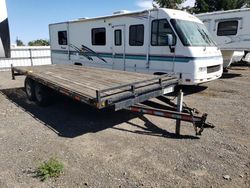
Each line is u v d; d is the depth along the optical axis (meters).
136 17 8.56
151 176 3.58
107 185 3.38
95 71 7.60
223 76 12.96
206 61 7.77
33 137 4.98
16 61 16.69
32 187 3.35
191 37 7.72
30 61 17.36
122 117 6.15
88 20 10.46
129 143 4.66
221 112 6.54
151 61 8.39
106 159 4.07
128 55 9.14
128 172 3.69
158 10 7.89
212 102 7.58
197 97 8.24
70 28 11.58
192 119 4.63
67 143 4.68
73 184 3.41
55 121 5.94
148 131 5.26
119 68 9.61
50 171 3.64
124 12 9.35
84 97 4.52
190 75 7.47
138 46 8.71
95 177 3.56
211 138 4.86
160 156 4.15
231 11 12.49
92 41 10.54
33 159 4.08
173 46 7.68
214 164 3.89
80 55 11.34
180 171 3.71
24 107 7.20
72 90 4.94
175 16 7.75
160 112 4.88
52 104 7.26
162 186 3.36
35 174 3.65
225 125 5.57
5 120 6.03
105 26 9.78
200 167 3.81
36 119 6.10
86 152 4.31
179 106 4.93
